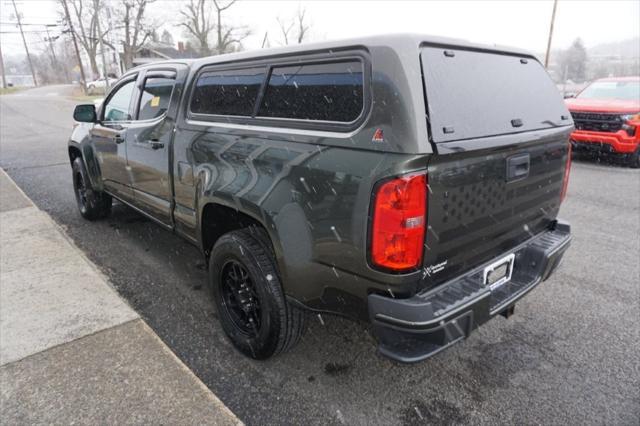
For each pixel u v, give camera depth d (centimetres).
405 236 199
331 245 220
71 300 340
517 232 274
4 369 261
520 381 272
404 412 246
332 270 224
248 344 281
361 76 214
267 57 266
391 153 196
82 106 449
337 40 229
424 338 206
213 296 307
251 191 255
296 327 265
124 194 441
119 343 288
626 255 457
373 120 203
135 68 425
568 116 312
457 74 227
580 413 246
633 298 371
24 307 329
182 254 449
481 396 259
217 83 301
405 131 193
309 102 237
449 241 220
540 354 298
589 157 991
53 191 686
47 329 302
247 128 268
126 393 245
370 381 270
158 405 237
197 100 319
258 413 243
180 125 327
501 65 265
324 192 218
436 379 273
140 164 385
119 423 225
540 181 275
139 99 396
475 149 211
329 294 232
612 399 257
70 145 533
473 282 234
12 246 440
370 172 200
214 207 303
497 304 247
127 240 484
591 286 391
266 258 261
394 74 200
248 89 276
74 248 438
